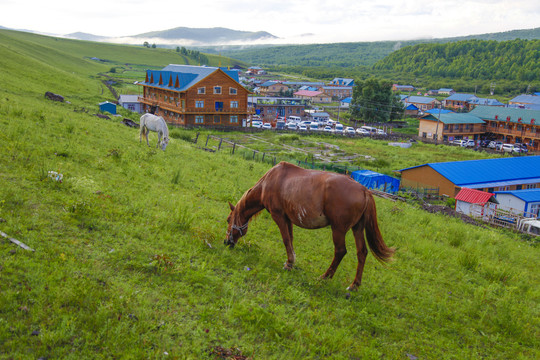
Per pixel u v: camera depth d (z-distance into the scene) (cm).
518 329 791
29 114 1947
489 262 1330
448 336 738
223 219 1185
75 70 12481
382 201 2331
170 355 523
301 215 825
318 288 819
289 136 6869
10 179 997
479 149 7750
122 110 6569
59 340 507
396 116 12081
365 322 721
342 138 7862
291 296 747
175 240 911
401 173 4378
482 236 1766
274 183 867
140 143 2277
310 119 11225
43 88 5203
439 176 3950
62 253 701
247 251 951
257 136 6931
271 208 879
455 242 1531
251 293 731
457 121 8825
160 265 749
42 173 1071
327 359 590
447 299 915
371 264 1052
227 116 7250
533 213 3275
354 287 827
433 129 8962
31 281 599
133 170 1500
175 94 6944
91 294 596
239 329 619
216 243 959
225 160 2586
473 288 1004
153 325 570
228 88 7025
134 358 505
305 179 826
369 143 7375
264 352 575
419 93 19338
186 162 2050
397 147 7081
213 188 1605
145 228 927
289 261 884
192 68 7469
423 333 730
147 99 7769
